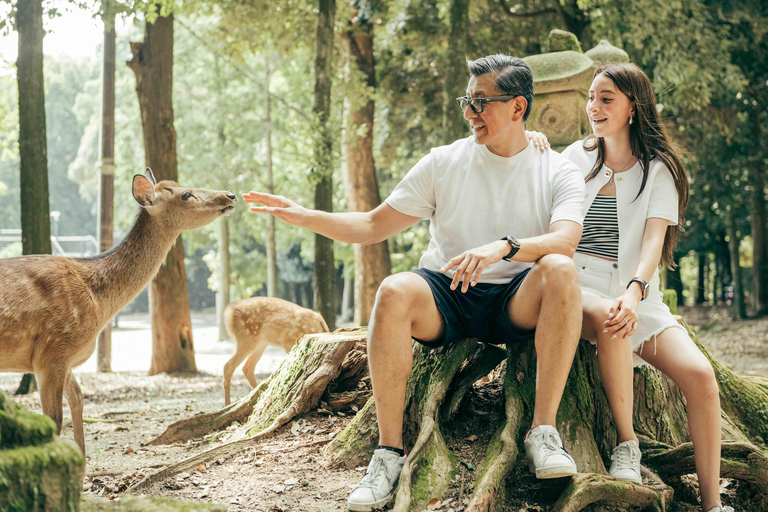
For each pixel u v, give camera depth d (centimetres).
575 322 278
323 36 1173
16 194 4297
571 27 1516
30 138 879
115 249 412
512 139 316
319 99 1177
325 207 1166
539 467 274
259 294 3750
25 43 877
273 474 337
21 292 359
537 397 284
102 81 1212
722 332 1909
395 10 1614
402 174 2164
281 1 1467
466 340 342
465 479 296
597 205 352
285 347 708
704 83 1375
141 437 499
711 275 4534
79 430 389
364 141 1755
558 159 320
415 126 1948
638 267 321
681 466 327
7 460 170
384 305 286
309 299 3806
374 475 284
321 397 423
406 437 331
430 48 1694
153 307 1104
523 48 1661
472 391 358
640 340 322
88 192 3741
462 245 322
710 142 1808
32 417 188
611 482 279
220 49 1623
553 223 304
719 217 2411
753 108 1767
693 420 309
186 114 2089
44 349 366
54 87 4572
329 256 1134
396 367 287
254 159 2120
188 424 459
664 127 350
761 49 1612
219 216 438
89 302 383
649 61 1434
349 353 435
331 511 287
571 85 598
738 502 344
